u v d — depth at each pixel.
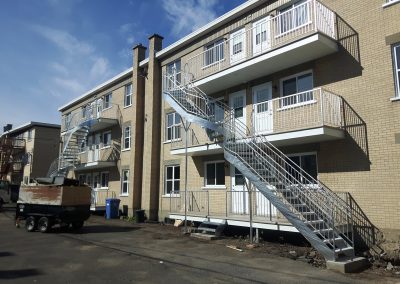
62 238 15.05
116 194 26.19
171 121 21.81
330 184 12.88
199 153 17.94
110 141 28.22
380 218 11.44
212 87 17.41
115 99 28.12
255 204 15.17
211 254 11.39
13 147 47.16
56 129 46.25
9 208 32.78
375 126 11.91
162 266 9.83
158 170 22.20
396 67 11.71
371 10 12.46
